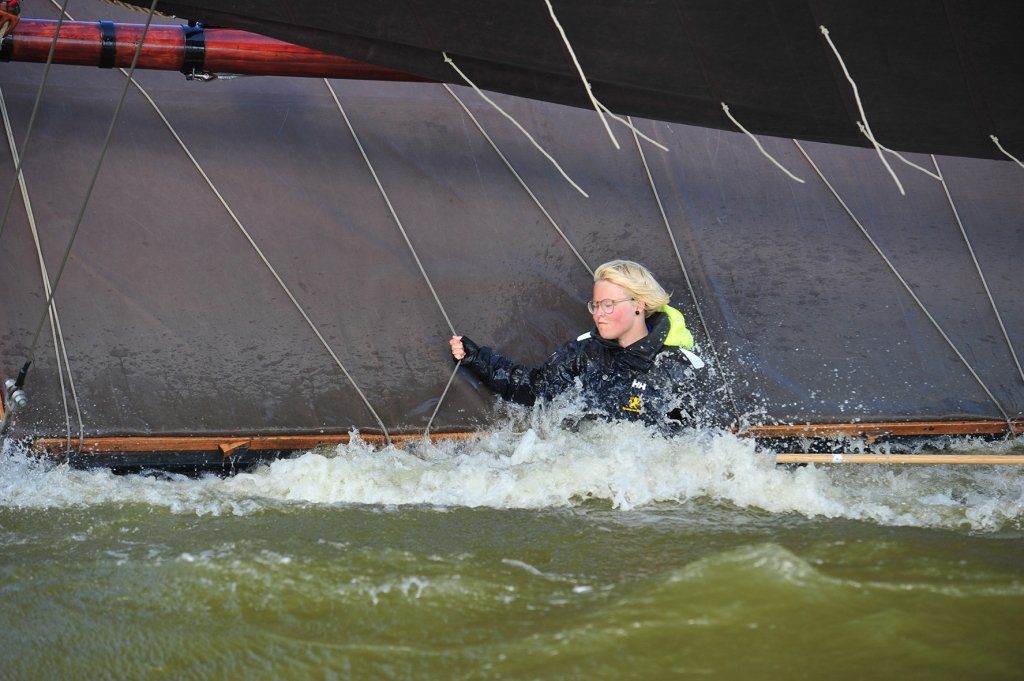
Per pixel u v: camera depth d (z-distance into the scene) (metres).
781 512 13.77
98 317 16.25
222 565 11.43
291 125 19.11
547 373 16.66
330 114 19.47
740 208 19.84
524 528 13.00
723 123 13.76
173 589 11.02
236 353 16.44
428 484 14.45
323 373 16.53
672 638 9.91
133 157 17.97
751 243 19.38
